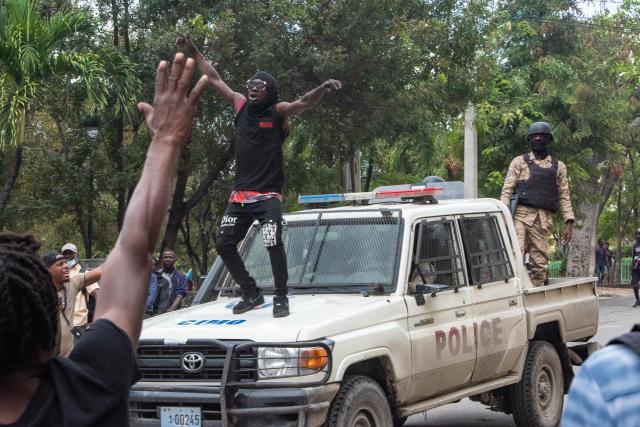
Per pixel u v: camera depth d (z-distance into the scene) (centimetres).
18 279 185
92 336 192
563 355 931
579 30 2728
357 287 734
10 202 1759
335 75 1700
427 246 774
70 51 1528
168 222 1864
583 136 2556
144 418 656
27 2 1390
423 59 1819
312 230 789
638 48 2817
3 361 185
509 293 843
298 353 621
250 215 690
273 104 681
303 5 1664
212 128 1808
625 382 203
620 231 3891
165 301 1248
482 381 814
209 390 636
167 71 221
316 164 2252
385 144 2300
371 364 699
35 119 1930
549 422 884
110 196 2089
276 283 678
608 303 2580
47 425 181
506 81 2570
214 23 1625
